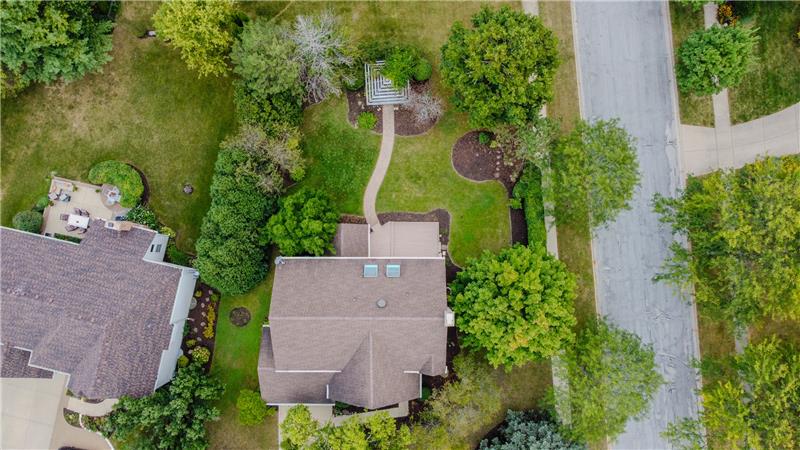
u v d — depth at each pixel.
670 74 45.03
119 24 45.91
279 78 39.81
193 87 45.75
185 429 40.41
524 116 39.38
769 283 36.88
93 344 38.88
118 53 45.88
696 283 41.28
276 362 39.25
